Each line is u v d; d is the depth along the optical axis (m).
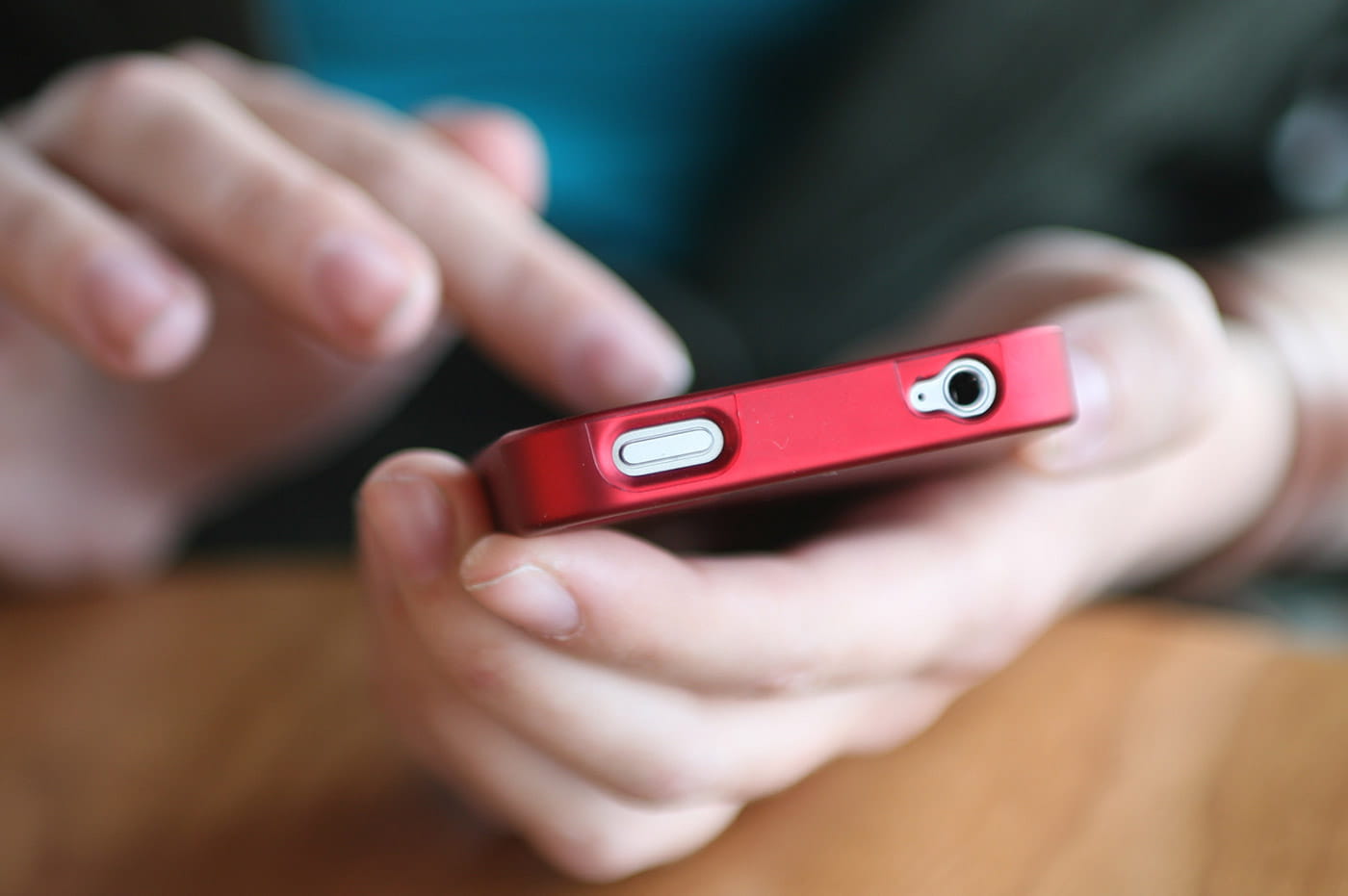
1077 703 0.30
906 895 0.26
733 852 0.27
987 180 0.64
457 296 0.36
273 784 0.30
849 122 0.60
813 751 0.27
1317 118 0.67
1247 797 0.27
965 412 0.24
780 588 0.25
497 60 0.61
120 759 0.31
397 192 0.37
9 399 0.42
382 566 0.26
